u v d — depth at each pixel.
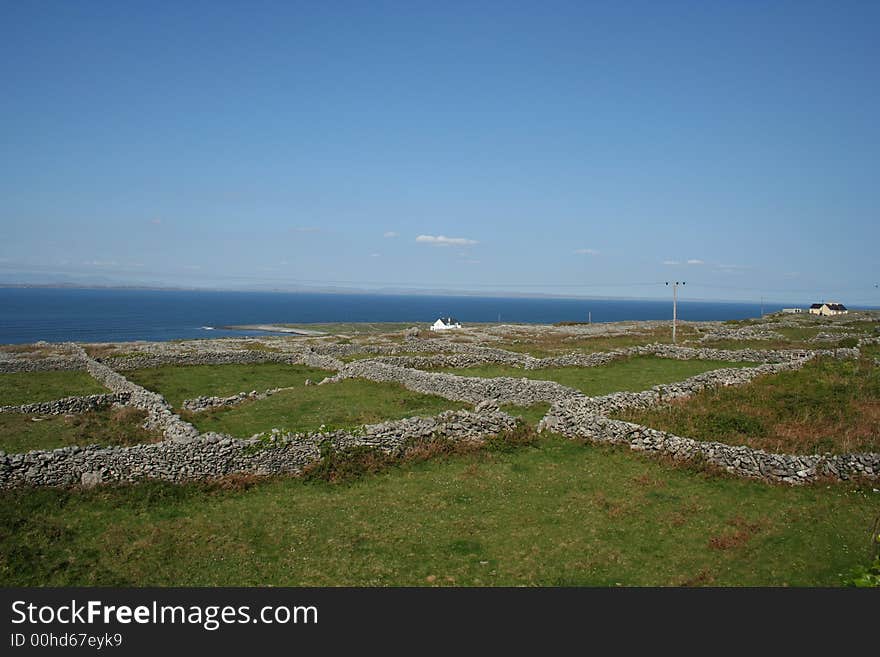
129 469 20.11
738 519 16.92
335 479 20.81
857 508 17.20
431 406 31.11
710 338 55.22
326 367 46.28
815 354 38.09
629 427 23.09
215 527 17.34
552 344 54.31
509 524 17.36
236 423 27.58
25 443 25.58
